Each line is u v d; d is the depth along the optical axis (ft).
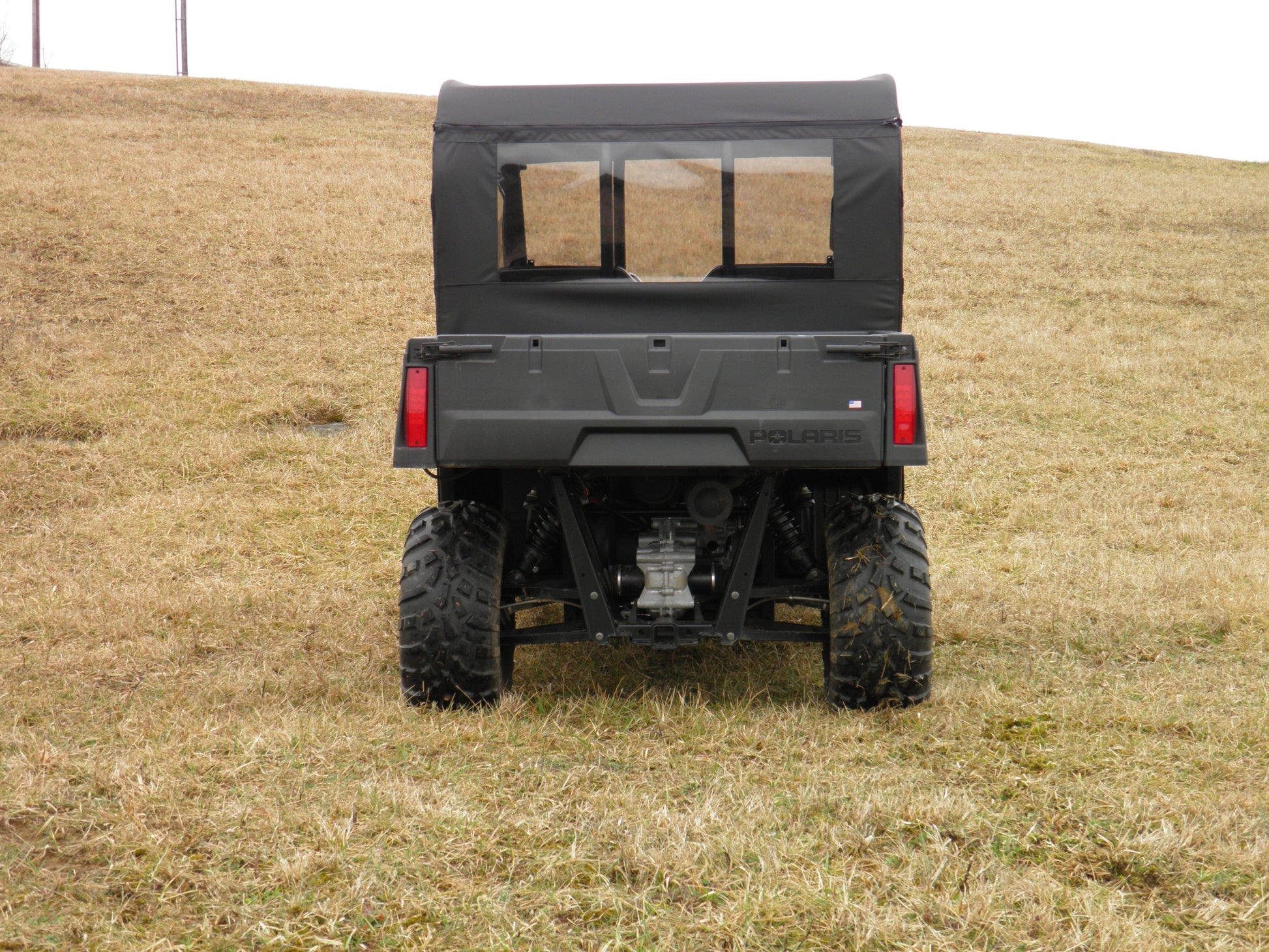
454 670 14.89
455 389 14.10
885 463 13.87
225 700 15.66
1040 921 9.87
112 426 34.17
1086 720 14.79
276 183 69.51
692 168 15.10
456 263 15.29
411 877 10.68
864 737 14.28
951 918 9.98
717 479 15.20
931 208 74.43
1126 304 54.49
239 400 36.99
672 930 9.82
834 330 15.19
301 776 12.82
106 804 11.95
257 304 48.60
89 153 72.74
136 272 51.67
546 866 10.77
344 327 46.19
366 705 15.15
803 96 15.05
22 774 12.44
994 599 21.08
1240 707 15.38
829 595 15.28
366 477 30.53
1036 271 60.23
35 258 52.29
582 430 14.01
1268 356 45.88
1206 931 9.87
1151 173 92.22
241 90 105.60
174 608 20.07
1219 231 71.36
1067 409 38.60
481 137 15.17
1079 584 22.21
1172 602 20.56
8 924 9.75
